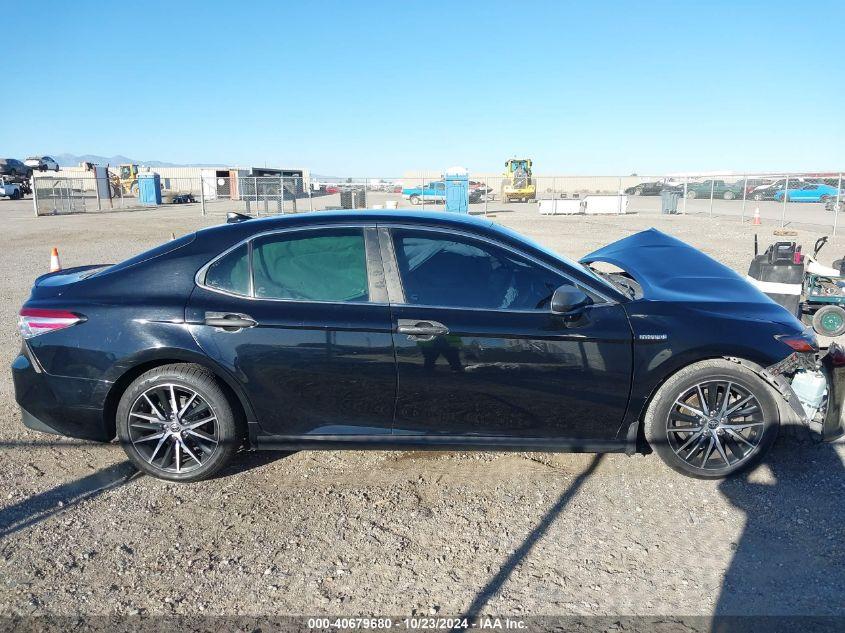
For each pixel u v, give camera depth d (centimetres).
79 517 335
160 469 368
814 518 332
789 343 354
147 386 357
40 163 5738
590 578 285
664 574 288
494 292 354
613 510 341
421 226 366
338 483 372
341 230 365
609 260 461
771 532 320
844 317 744
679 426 366
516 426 358
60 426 368
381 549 307
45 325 359
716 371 354
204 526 327
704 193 4269
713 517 334
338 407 357
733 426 362
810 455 399
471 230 366
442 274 357
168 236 1966
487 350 344
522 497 355
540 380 347
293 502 351
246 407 357
